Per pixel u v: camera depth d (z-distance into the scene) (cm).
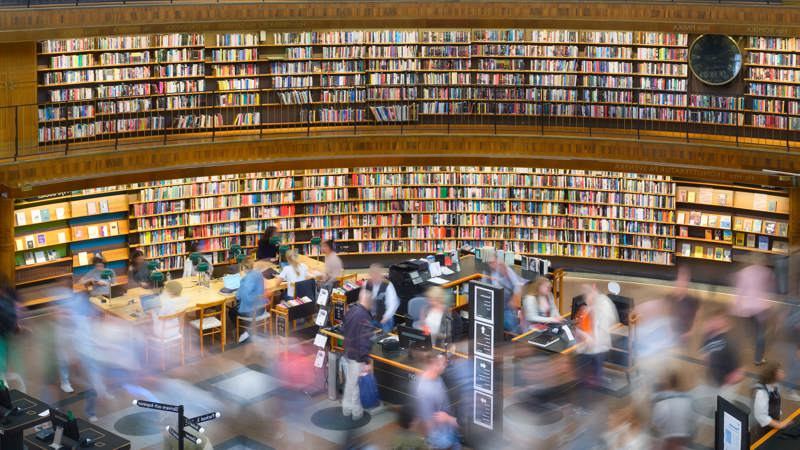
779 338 1711
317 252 2156
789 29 1764
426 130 2064
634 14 1836
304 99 2084
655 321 1711
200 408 1427
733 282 2064
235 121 2056
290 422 1385
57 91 1864
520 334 1559
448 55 2119
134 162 1788
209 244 2088
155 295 1612
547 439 1316
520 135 1977
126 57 1934
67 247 1925
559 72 2095
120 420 1385
